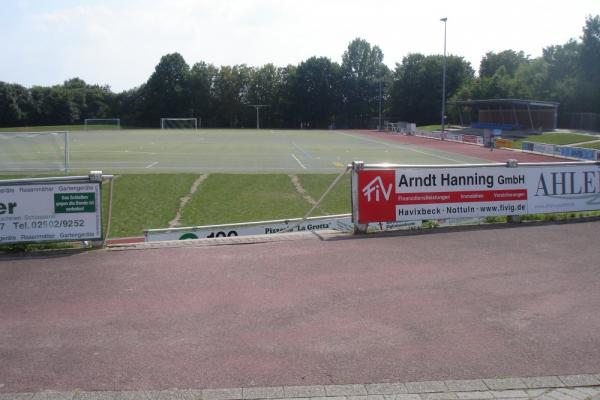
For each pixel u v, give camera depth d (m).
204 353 5.44
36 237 9.59
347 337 5.81
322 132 95.38
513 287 7.46
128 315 6.48
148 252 9.34
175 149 47.12
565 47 75.62
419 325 6.13
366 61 126.56
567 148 40.06
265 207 21.59
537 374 4.99
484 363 5.21
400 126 90.44
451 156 42.34
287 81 127.44
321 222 12.58
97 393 4.66
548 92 75.38
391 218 10.95
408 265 8.52
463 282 7.67
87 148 47.56
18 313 6.57
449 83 106.81
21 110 112.69
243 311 6.58
